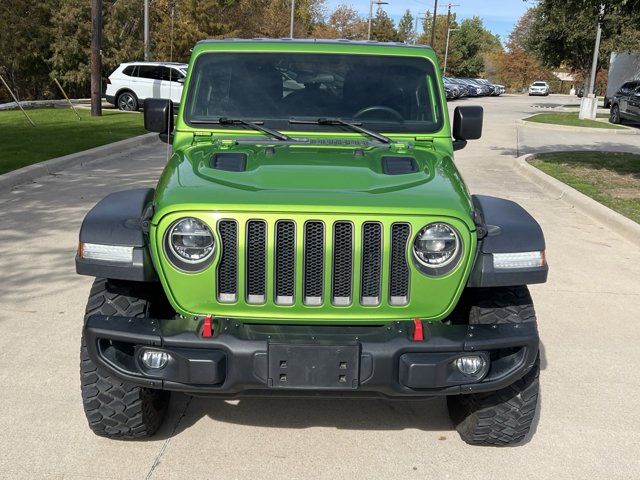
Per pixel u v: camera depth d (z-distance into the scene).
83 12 31.14
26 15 31.97
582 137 22.16
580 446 4.01
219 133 4.35
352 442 3.97
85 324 3.32
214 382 3.18
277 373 3.16
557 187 11.69
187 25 31.23
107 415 3.65
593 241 8.60
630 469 3.80
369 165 3.80
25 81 36.38
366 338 3.21
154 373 3.26
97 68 21.83
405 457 3.83
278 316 3.32
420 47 4.69
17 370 4.66
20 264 6.84
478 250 3.42
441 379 3.22
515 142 20.12
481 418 3.74
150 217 3.39
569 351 5.35
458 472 3.71
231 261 3.28
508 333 3.30
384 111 4.46
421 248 3.30
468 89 55.94
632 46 29.22
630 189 11.60
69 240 7.67
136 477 3.57
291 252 3.26
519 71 88.38
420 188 3.49
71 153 13.36
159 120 4.52
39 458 3.70
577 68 38.59
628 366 5.11
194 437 3.97
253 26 47.94
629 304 6.43
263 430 4.07
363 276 3.30
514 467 3.77
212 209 3.23
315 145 4.16
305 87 4.51
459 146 4.84
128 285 3.55
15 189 10.38
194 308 3.34
